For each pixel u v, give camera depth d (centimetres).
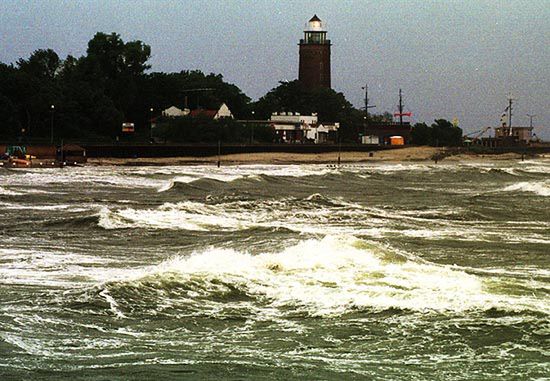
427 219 11562
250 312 5059
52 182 19838
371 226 10531
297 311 5075
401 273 6022
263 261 6241
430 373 3978
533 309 5019
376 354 4272
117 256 7594
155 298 5300
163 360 4116
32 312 4972
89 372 3909
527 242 8994
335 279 5812
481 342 4447
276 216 11494
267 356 4216
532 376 3944
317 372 3972
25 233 9250
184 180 18900
